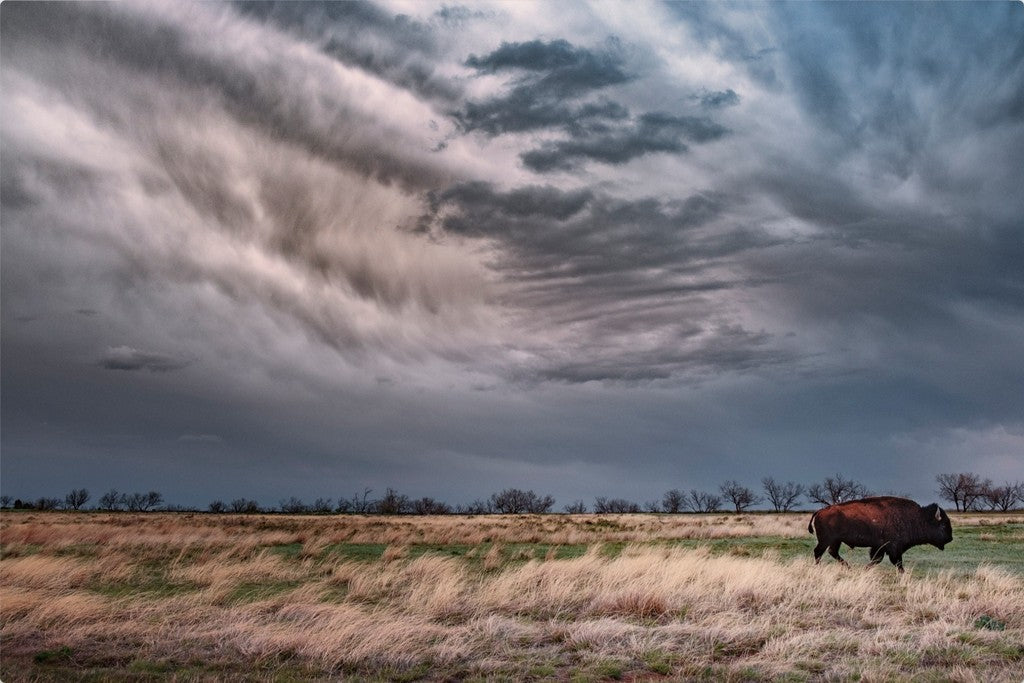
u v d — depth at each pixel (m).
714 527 38.66
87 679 8.09
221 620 10.84
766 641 9.48
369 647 9.05
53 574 15.26
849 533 17.58
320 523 50.78
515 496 157.25
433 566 16.23
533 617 11.30
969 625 10.17
